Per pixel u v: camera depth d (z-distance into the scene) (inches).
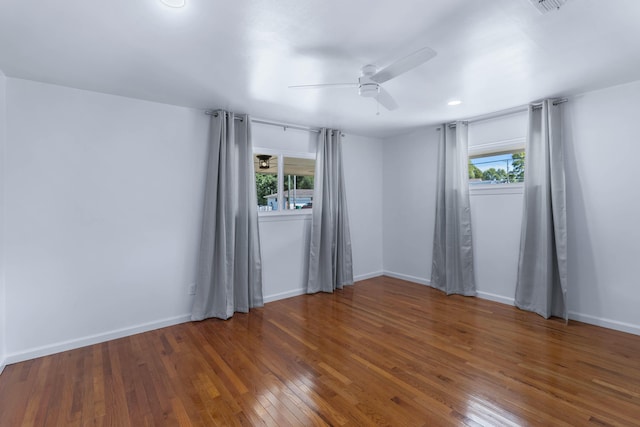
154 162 130.1
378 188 214.2
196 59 91.8
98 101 118.1
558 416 73.4
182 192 136.8
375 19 72.4
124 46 83.8
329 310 148.6
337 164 183.9
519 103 138.3
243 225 148.3
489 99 132.4
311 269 175.2
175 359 103.1
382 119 161.8
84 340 114.5
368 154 207.8
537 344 110.3
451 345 110.7
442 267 179.0
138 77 104.5
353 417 74.2
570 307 132.7
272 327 129.0
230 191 142.7
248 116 148.8
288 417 74.6
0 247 98.2
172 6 66.3
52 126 109.7
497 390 83.9
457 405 78.0
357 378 90.8
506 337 116.5
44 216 108.4
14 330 102.9
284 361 101.0
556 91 123.9
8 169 102.3
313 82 110.0
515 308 147.7
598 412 74.5
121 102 122.8
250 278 150.6
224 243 139.6
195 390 85.9
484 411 75.5
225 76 104.3
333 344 112.9
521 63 97.7
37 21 71.5
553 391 83.0
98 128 118.1
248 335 121.4
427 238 190.2
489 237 160.2
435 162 183.3
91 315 116.5
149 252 129.0
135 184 125.8
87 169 116.0
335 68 98.7
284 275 169.2
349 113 149.6
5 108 101.7
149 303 128.9
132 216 125.2
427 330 124.0
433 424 71.5
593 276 126.7
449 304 155.1
